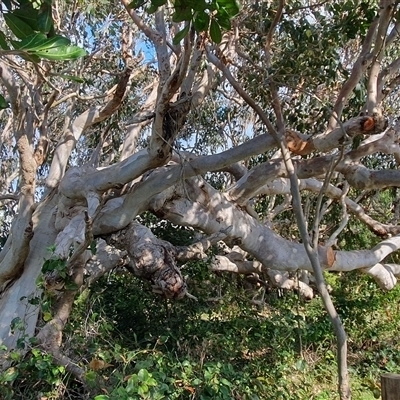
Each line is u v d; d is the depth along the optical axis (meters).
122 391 4.44
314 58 6.23
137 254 5.96
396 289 11.87
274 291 12.08
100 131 11.26
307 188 8.16
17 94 6.14
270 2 6.86
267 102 6.59
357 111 6.74
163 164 5.43
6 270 6.75
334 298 11.44
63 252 5.93
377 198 12.35
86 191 6.12
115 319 8.48
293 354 8.45
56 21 7.64
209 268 8.99
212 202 6.61
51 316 5.77
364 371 8.79
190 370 5.83
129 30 9.47
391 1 5.31
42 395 5.34
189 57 4.37
